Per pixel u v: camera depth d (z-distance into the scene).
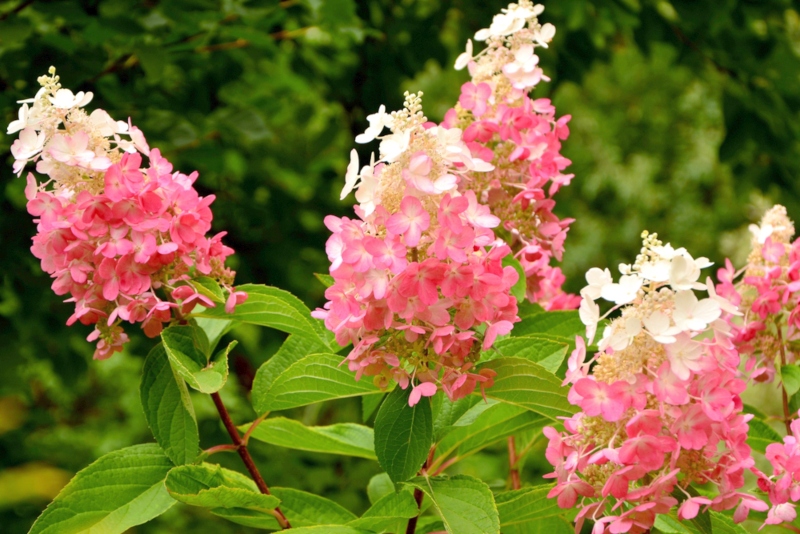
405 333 1.77
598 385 1.64
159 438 2.11
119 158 2.07
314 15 4.90
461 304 1.79
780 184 5.76
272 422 2.49
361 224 1.81
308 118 6.11
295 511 2.43
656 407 1.67
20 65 4.29
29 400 6.25
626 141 11.80
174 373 2.11
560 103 11.24
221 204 5.52
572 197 11.21
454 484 1.96
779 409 6.18
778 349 2.52
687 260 1.64
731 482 1.72
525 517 2.12
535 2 5.23
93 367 6.89
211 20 4.46
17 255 4.58
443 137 1.84
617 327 1.67
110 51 4.75
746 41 5.71
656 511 1.69
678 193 11.32
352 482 5.52
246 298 2.10
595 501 1.91
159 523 5.99
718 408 1.66
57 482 6.42
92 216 1.92
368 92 5.74
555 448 1.81
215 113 5.02
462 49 5.64
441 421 2.29
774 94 5.64
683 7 5.25
